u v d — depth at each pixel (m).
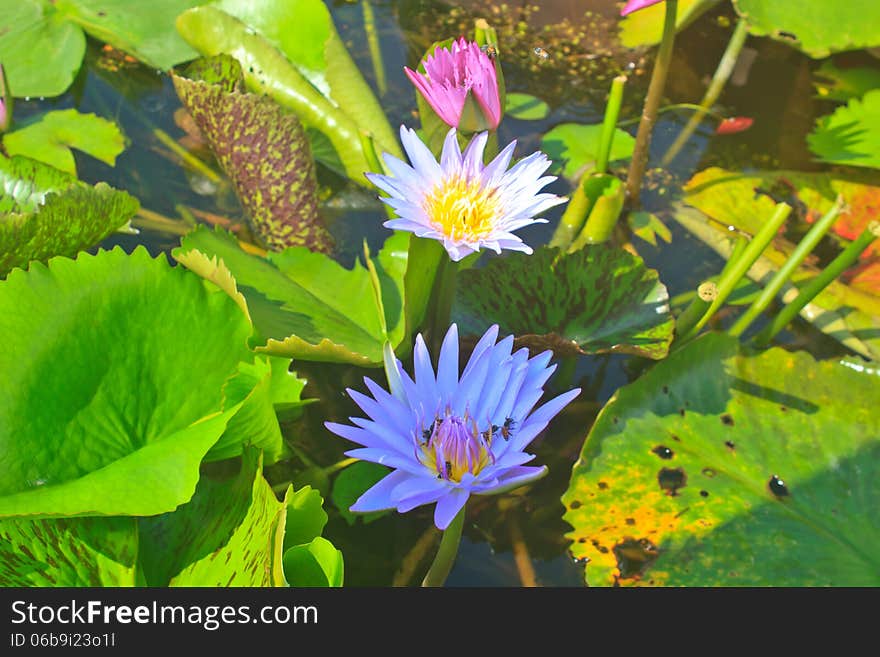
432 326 1.07
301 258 1.11
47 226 1.07
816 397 1.04
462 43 1.00
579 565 1.01
